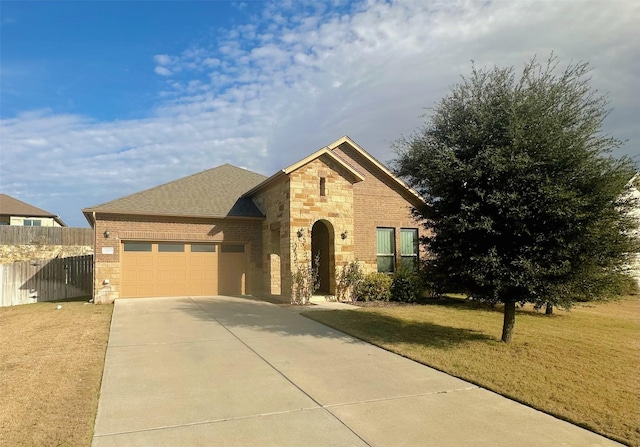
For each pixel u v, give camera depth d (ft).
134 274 54.54
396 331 33.30
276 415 16.62
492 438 14.70
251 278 59.72
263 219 59.67
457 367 23.24
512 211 25.31
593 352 26.73
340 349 27.84
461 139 28.48
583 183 25.12
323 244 61.36
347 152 61.41
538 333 33.30
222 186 66.90
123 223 53.57
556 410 17.13
